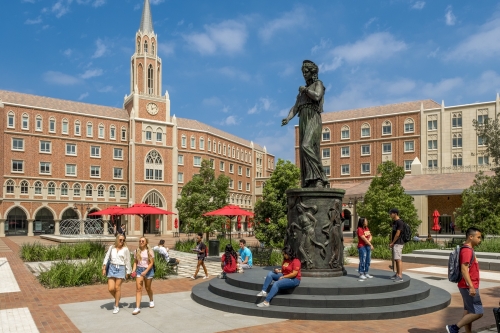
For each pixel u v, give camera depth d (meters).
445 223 59.94
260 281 12.31
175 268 19.55
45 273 16.59
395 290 11.76
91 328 9.54
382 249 26.30
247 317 10.37
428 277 17.44
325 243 12.88
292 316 10.16
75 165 67.75
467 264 7.82
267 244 27.31
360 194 45.94
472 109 66.88
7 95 63.69
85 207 68.12
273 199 27.42
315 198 13.02
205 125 91.88
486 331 9.13
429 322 9.83
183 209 34.81
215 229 34.69
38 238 54.62
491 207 31.94
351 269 15.03
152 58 77.81
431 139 70.06
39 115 64.75
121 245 11.13
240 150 99.94
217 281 13.91
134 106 72.50
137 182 71.50
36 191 64.06
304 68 13.90
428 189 45.62
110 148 71.19
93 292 14.22
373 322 9.82
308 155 13.62
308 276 12.66
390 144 73.62
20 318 10.52
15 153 62.34
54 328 9.57
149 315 10.70
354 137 77.19
